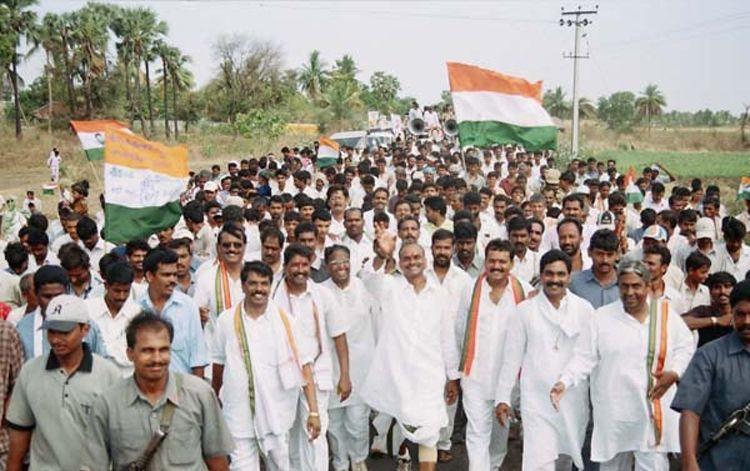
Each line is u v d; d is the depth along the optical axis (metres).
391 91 92.31
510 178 15.62
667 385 5.38
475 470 6.14
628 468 5.79
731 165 45.91
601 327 5.55
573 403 5.75
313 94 85.06
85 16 56.38
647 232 9.71
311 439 5.73
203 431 4.09
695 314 6.41
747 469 4.27
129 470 3.96
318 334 6.14
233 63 68.88
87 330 4.50
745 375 4.27
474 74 10.69
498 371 6.22
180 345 5.76
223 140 53.31
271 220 9.09
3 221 13.95
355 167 17.70
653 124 98.25
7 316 6.09
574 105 35.94
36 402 4.43
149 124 69.50
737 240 8.65
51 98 53.88
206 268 6.87
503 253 6.17
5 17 46.34
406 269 6.12
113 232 7.42
